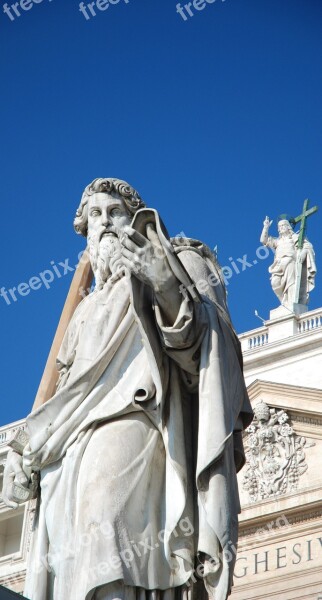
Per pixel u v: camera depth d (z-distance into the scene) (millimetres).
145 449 5473
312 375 42125
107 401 5605
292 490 41469
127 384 5641
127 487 5352
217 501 5199
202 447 5258
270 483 42031
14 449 5762
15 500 5730
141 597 5199
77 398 5641
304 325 43500
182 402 5547
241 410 5633
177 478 5359
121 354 5715
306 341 42750
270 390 42281
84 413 5605
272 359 43156
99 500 5305
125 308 5879
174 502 5328
